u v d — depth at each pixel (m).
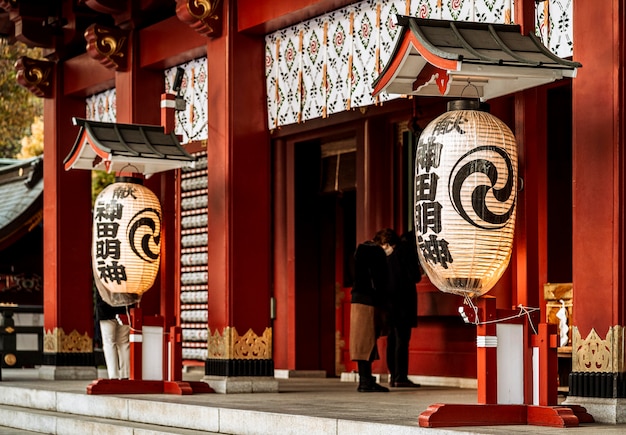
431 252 8.48
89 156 13.22
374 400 11.60
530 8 8.49
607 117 8.88
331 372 17.56
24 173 23.56
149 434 10.61
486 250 8.36
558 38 10.02
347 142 17.14
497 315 8.66
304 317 17.47
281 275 17.73
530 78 8.44
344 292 17.56
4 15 18.55
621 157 8.80
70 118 17.94
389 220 15.75
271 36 13.66
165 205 13.23
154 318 12.97
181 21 14.83
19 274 23.14
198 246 19.34
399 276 13.76
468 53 8.01
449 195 8.30
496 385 8.60
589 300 8.93
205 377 13.43
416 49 8.29
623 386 8.70
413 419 8.95
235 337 13.19
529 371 8.76
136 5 15.74
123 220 12.66
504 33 8.40
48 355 17.56
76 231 17.77
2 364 18.69
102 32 15.69
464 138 8.30
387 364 14.49
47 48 17.88
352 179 17.00
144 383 12.80
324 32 12.83
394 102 15.37
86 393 13.01
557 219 13.27
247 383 13.09
